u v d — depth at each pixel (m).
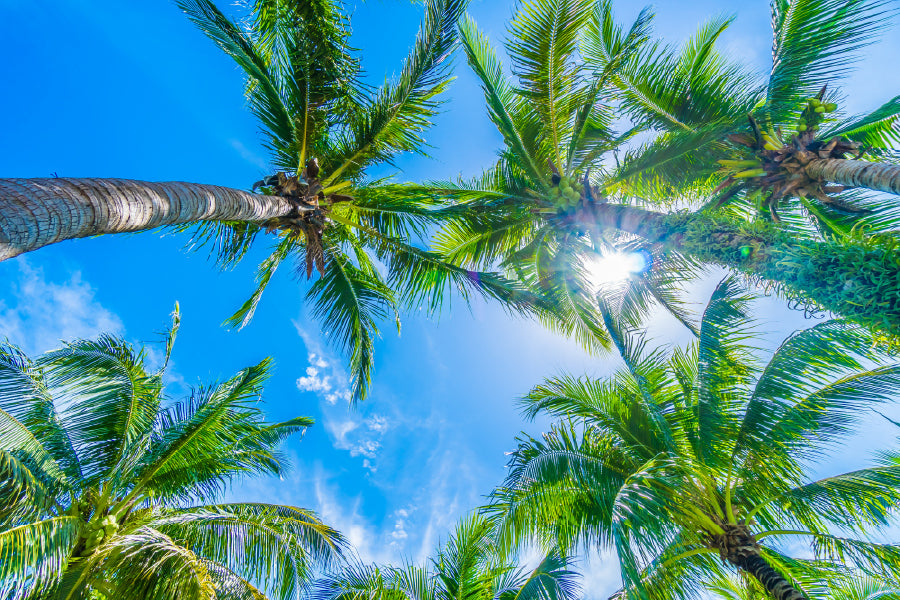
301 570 8.02
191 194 5.31
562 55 9.03
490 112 9.80
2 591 5.13
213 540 7.83
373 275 11.31
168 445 8.18
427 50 8.27
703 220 7.30
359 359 10.01
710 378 7.37
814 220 8.61
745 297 7.12
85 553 7.01
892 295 4.57
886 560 6.49
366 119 9.05
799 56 7.60
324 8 8.02
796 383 6.54
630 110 9.77
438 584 9.52
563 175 9.90
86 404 7.58
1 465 5.93
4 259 2.97
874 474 6.49
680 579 7.03
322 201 8.77
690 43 9.05
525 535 7.52
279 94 8.34
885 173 5.64
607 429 8.30
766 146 7.26
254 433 9.38
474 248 11.20
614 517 4.53
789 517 7.27
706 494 7.32
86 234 3.76
